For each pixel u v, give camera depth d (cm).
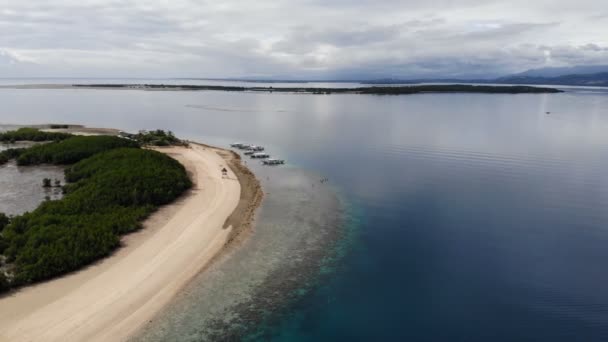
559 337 3175
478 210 5934
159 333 3114
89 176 6862
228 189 6625
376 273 4119
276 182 7256
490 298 3706
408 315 3450
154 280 3800
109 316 3256
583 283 3959
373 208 5978
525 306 3584
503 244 4816
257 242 4716
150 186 5931
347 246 4703
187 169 7856
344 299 3662
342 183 7256
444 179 7562
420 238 4962
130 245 4450
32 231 4372
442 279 4028
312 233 5034
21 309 3256
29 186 6775
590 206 6091
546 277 4072
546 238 4981
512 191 6862
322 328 3266
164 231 4853
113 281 3734
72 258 3903
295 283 3888
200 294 3638
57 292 3512
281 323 3309
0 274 3509
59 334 3011
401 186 7112
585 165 8631
